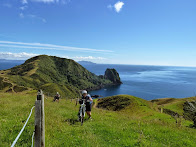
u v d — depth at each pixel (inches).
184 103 1899.6
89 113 434.0
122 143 275.1
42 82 7450.8
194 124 657.6
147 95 6574.8
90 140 264.4
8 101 604.4
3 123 278.8
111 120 473.4
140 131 355.3
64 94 5275.6
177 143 307.4
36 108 161.3
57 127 314.8
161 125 489.1
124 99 2130.9
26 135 240.7
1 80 5541.3
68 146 230.8
